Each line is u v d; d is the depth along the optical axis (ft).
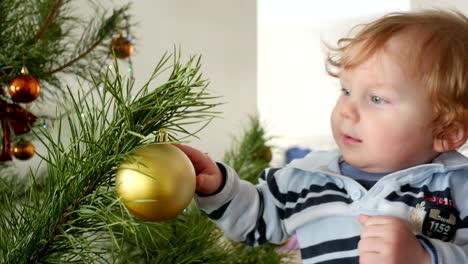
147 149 1.86
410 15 2.68
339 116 2.60
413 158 2.58
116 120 1.87
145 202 1.83
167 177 1.83
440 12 2.76
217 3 4.63
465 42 2.59
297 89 7.51
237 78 4.79
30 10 2.89
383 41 2.54
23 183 3.14
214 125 4.59
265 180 2.86
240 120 4.80
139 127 1.86
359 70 2.56
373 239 2.23
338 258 2.59
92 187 1.93
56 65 3.09
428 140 2.56
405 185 2.58
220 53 4.67
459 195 2.58
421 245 2.27
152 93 1.85
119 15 3.22
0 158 2.61
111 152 1.87
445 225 2.52
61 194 1.89
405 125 2.50
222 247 3.12
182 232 2.84
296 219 2.71
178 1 4.35
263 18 7.36
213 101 4.62
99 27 3.24
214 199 2.51
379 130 2.51
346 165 2.76
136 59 4.09
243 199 2.65
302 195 2.75
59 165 1.92
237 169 3.44
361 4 7.32
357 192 2.61
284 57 7.45
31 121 2.70
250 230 2.70
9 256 1.96
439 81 2.50
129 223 1.85
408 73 2.50
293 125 7.52
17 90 2.43
